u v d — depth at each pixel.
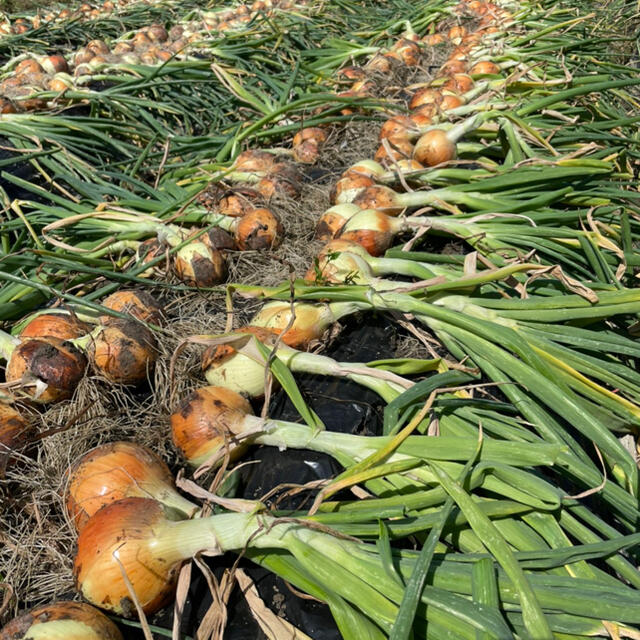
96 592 1.58
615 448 1.84
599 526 1.68
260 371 2.25
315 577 1.56
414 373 2.53
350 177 3.48
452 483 1.65
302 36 6.64
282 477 2.13
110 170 4.19
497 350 2.16
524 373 2.06
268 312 2.54
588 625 1.39
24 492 2.00
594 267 2.55
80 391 2.25
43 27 7.01
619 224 3.07
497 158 4.35
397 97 5.39
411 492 1.86
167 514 1.73
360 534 1.66
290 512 1.80
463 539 1.70
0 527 1.89
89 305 2.39
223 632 1.63
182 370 2.43
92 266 2.97
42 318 2.41
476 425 2.07
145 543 1.60
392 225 3.05
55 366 2.21
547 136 3.98
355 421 2.38
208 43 6.05
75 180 3.46
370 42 6.80
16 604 1.74
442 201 3.19
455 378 2.12
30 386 2.19
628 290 2.21
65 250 3.05
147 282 2.78
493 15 7.28
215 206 3.37
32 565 1.82
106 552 1.58
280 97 4.80
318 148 4.21
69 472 1.95
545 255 2.95
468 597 1.46
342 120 4.30
